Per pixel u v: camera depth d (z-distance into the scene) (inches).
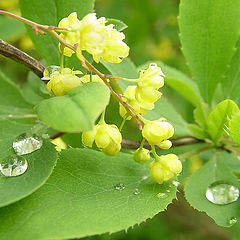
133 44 10.4
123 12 10.3
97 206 4.1
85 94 3.7
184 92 5.4
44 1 4.9
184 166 5.8
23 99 5.8
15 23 7.3
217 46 5.4
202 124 5.4
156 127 4.3
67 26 4.2
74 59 4.8
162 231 10.0
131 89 4.4
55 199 4.1
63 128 3.5
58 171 4.4
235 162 5.9
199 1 5.2
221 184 4.9
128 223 4.0
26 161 4.1
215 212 4.6
